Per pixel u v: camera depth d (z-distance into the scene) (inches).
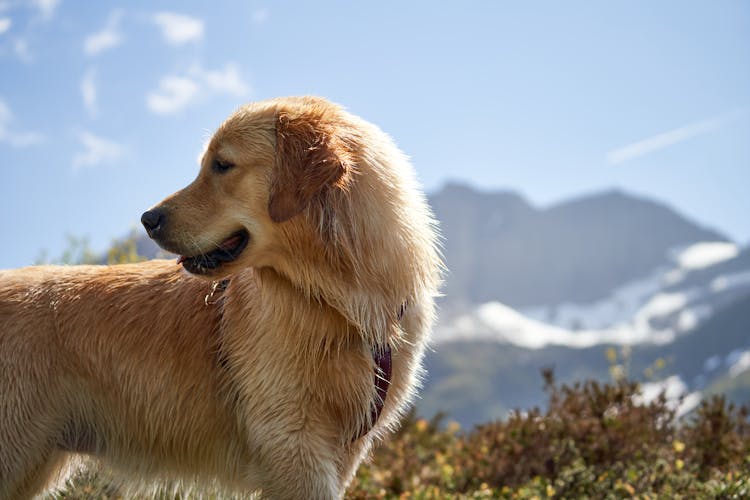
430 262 62.6
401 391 63.8
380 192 60.5
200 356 63.4
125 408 64.0
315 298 60.5
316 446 61.1
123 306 64.1
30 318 62.7
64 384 62.9
